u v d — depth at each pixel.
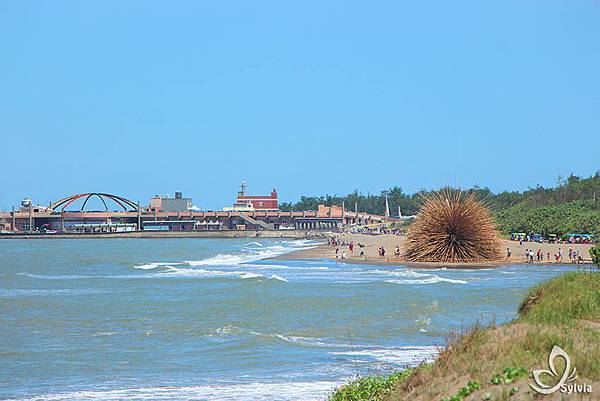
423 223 152.25
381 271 136.50
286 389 40.56
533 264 144.38
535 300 39.44
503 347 23.92
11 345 56.75
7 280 129.38
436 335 59.94
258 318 70.88
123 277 135.00
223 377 44.50
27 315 75.06
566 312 32.59
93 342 58.03
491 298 86.31
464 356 24.47
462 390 21.20
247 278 122.81
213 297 91.69
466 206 150.00
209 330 63.00
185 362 49.75
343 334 60.72
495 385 21.16
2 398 39.41
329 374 44.72
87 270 160.12
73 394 40.28
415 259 152.25
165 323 68.12
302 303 82.56
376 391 30.91
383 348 54.06
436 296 89.12
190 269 157.62
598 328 28.88
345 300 85.44
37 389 41.81
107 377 45.03
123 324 67.81
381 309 76.56
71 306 83.12
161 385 42.41
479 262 147.75
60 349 54.97
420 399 22.95
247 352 53.06
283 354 52.16
